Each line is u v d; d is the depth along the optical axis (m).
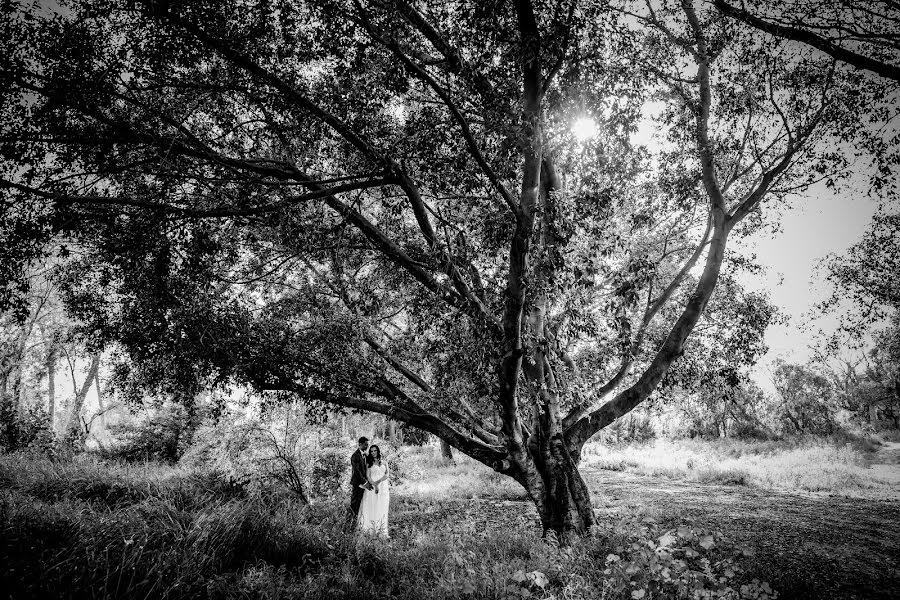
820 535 8.62
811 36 6.36
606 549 5.79
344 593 4.52
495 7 5.23
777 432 32.75
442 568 5.38
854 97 7.98
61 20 5.07
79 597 3.51
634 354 9.00
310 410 8.55
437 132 6.23
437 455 28.03
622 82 6.75
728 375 10.33
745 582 4.90
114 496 7.78
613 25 5.89
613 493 14.77
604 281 8.58
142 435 17.70
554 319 8.22
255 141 6.73
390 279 8.62
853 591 5.49
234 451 10.11
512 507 12.18
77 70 5.01
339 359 7.96
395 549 6.26
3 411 15.84
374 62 5.94
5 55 4.73
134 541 4.42
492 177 6.02
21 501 5.84
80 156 5.30
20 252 5.04
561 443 8.12
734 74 8.80
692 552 4.47
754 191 8.66
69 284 7.27
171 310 6.79
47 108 5.04
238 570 4.75
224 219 6.20
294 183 5.92
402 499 13.52
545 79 6.07
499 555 6.05
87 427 19.38
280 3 5.45
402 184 6.57
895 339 24.84
